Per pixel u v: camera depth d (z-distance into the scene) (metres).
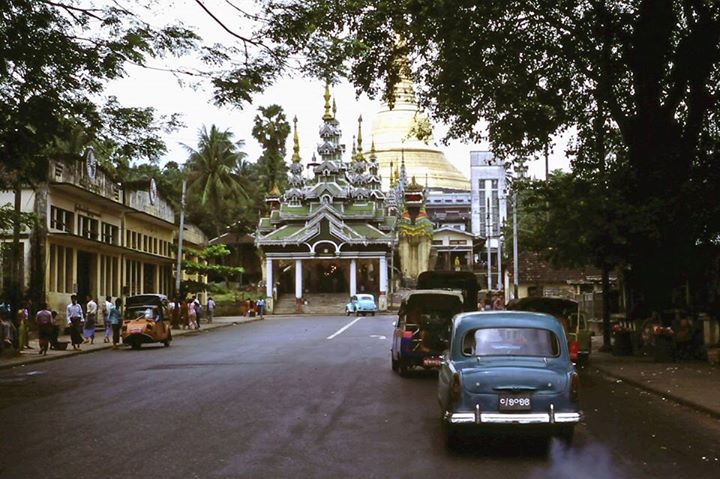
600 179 25.12
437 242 120.69
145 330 32.72
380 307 90.75
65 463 9.94
